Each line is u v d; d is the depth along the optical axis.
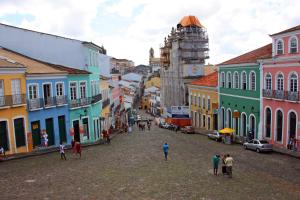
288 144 29.58
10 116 26.47
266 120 34.16
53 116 31.03
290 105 30.12
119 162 23.06
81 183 17.64
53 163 22.53
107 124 46.84
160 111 92.00
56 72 31.22
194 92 55.78
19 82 27.52
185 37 72.44
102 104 43.22
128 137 40.84
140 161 23.50
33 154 25.50
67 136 32.78
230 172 19.11
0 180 18.08
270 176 19.75
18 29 35.84
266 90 33.44
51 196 15.49
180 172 20.28
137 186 17.25
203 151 28.80
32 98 28.91
